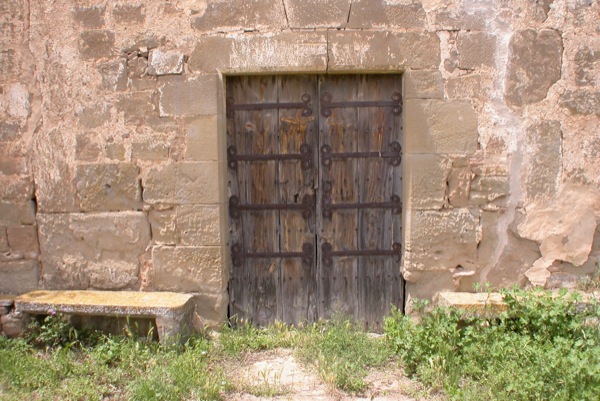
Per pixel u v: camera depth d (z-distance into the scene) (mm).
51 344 3625
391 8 3666
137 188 3814
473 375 3154
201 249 3816
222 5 3691
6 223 3912
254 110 3898
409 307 3855
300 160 3930
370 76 3861
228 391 3094
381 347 3537
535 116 3697
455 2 3662
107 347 3492
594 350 2938
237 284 4016
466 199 3748
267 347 3676
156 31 3730
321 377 3215
